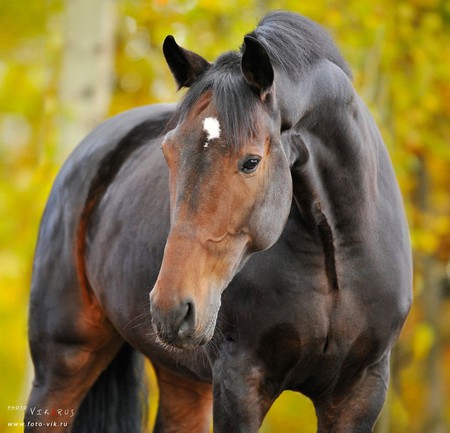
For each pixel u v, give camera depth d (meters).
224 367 7.82
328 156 7.54
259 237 6.77
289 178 6.92
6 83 22.39
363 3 17.69
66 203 9.88
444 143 20.14
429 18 18.83
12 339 23.67
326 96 7.46
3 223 19.83
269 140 6.79
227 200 6.60
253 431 7.77
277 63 7.18
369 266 7.71
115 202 9.31
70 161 10.13
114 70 19.70
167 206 8.49
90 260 9.54
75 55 15.96
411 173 20.62
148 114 9.84
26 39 22.09
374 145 8.02
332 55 7.81
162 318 6.44
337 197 7.59
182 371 8.83
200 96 6.82
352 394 8.03
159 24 17.61
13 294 21.88
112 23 16.27
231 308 7.72
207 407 10.22
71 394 10.02
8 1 21.00
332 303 7.65
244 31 16.88
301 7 17.62
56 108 16.08
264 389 7.86
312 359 7.77
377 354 7.91
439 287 23.48
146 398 10.41
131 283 8.80
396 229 8.00
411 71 19.41
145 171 9.12
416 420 23.97
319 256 7.58
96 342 9.91
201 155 6.61
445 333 26.95
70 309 9.78
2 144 26.17
